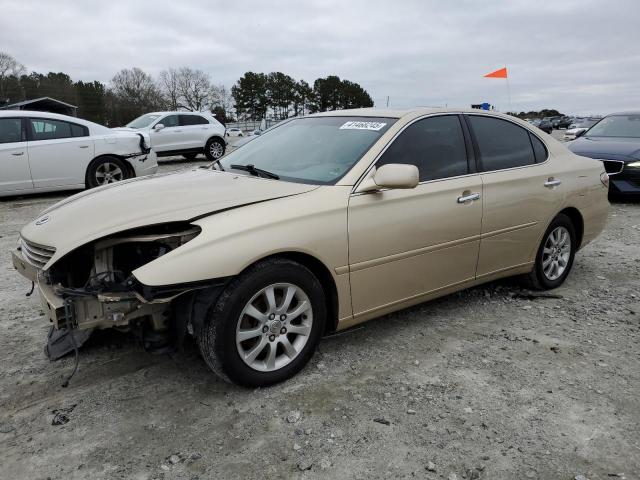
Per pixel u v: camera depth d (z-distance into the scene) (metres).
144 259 3.03
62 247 2.89
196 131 16.84
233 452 2.60
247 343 3.14
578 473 2.46
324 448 2.62
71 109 30.23
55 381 3.25
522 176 4.35
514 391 3.14
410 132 3.78
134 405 3.00
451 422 2.84
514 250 4.39
